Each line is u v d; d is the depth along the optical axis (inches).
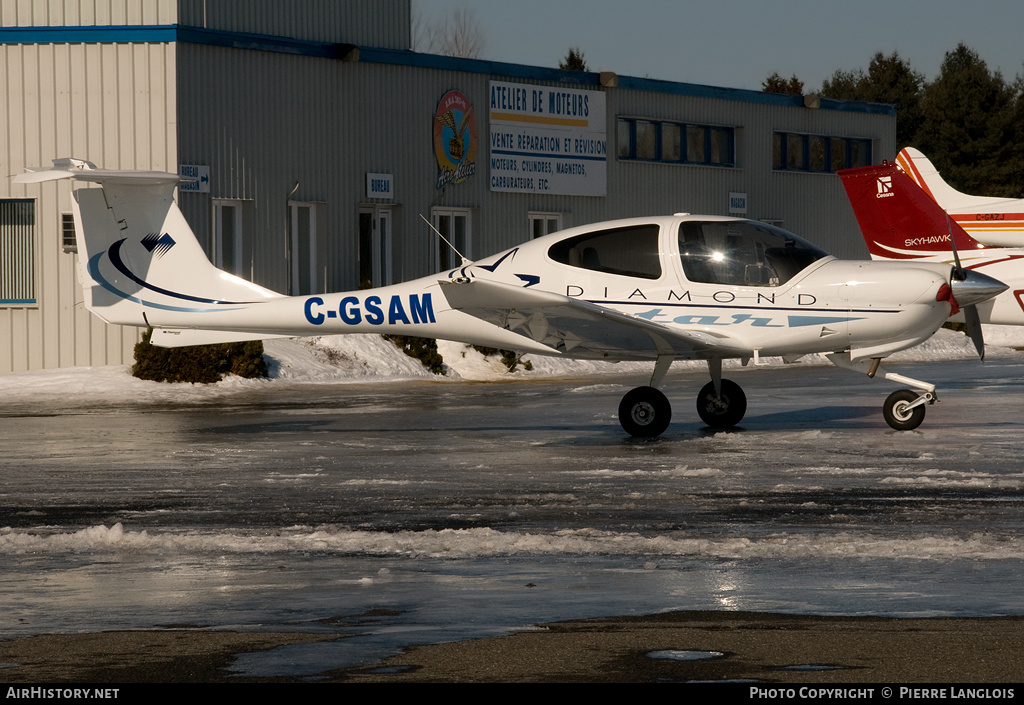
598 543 511.2
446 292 829.8
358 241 1732.3
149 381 1343.5
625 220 941.2
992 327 2197.3
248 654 361.4
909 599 416.2
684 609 406.9
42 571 467.2
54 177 922.7
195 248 971.9
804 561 475.8
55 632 384.5
